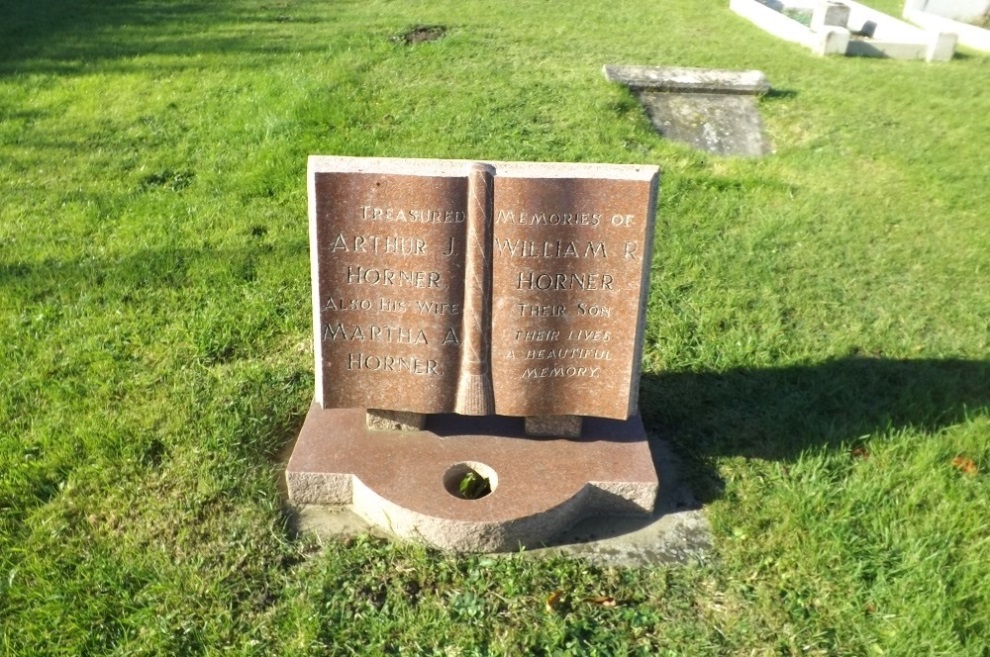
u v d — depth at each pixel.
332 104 3.14
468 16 4.79
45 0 4.98
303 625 1.21
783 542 1.38
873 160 2.98
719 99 3.50
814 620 1.25
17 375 1.69
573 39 4.40
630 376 1.43
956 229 2.48
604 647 1.21
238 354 1.82
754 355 1.85
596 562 1.36
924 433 1.60
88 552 1.32
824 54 4.38
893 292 2.14
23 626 1.20
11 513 1.37
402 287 1.37
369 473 1.42
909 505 1.43
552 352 1.42
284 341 1.87
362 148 2.78
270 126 2.93
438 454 1.47
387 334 1.41
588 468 1.45
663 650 1.21
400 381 1.44
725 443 1.61
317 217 1.33
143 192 2.55
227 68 3.62
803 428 1.63
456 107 3.18
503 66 3.75
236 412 1.61
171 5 4.96
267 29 4.36
